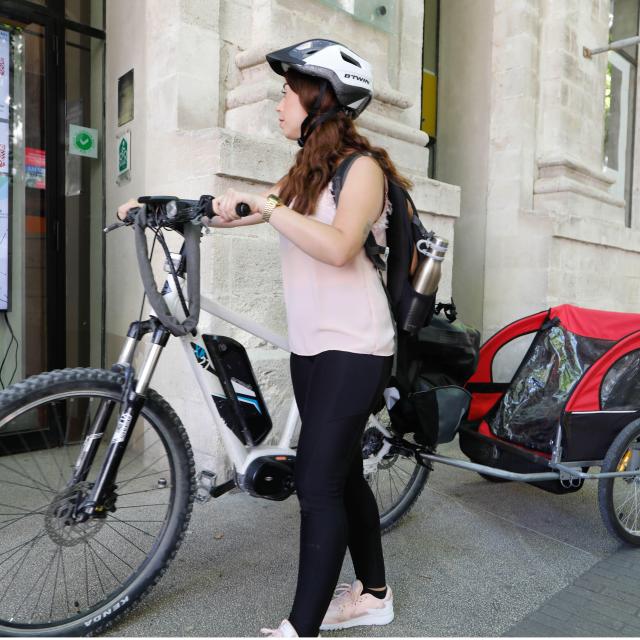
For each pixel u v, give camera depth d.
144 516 2.42
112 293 3.93
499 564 2.54
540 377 2.89
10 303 3.71
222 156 2.97
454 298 5.93
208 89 3.39
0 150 3.61
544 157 5.66
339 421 1.75
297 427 2.49
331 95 1.77
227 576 2.31
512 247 5.54
